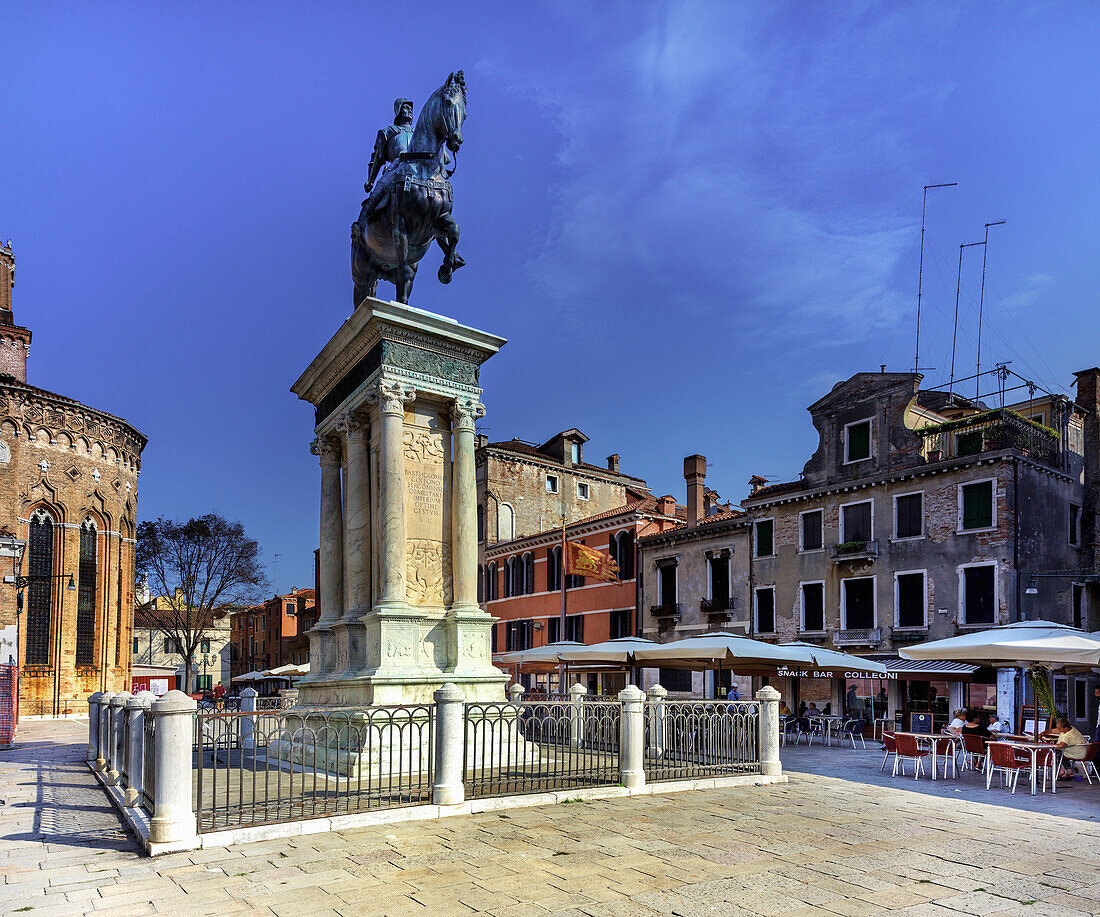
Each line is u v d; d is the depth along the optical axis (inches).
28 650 1717.5
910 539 1159.0
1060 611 1090.1
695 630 1489.9
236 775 521.3
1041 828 409.7
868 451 1263.5
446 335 592.7
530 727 565.3
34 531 1761.8
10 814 443.8
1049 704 991.6
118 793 479.2
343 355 624.4
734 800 471.2
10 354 1947.6
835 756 798.5
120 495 1942.7
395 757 500.7
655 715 546.9
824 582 1270.9
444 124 624.4
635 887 289.4
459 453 597.3
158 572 2335.1
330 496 673.6
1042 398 1190.3
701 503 1614.2
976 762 688.4
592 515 2113.7
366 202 652.1
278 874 303.3
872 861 331.0
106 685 1847.9
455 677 546.0
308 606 3189.0
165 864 319.0
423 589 581.0
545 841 354.3
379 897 276.8
